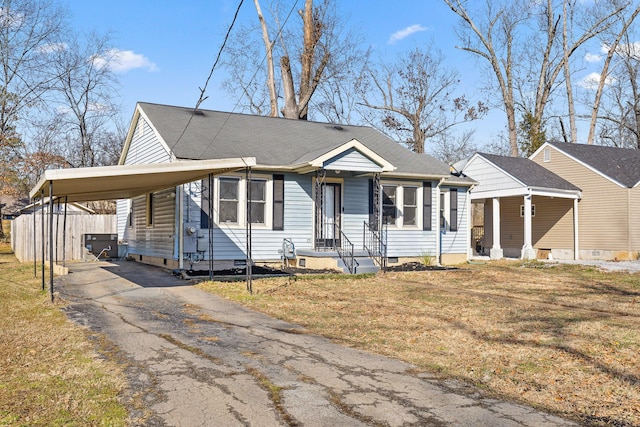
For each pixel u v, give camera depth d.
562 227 27.78
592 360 7.48
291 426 4.98
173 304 11.74
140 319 10.03
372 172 18.45
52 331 8.77
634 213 25.05
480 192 27.58
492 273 19.44
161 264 18.50
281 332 9.17
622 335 9.09
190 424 4.99
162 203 18.44
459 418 5.25
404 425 5.05
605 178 25.91
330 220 19.39
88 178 11.16
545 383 6.48
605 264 21.39
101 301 11.93
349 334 9.10
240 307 11.56
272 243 18.22
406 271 18.70
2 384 6.00
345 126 24.14
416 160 21.98
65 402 5.47
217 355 7.51
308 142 20.56
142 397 5.70
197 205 17.00
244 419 5.14
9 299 11.95
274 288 14.21
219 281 14.99
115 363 6.97
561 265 21.31
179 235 16.67
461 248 22.83
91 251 22.23
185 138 18.09
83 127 43.84
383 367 7.05
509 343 8.52
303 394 5.89
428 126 45.12
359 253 18.36
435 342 8.57
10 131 38.69
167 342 8.23
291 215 18.55
